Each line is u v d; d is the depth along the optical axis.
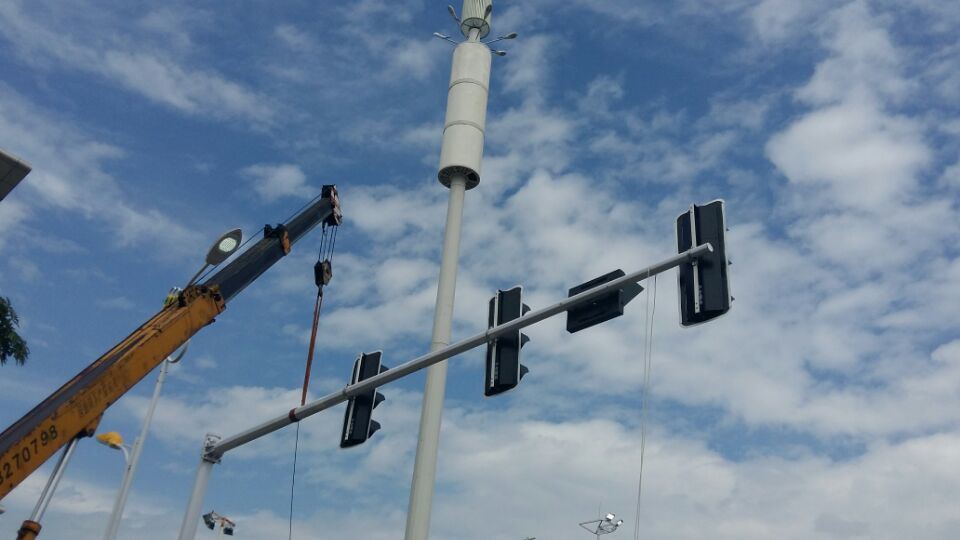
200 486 13.45
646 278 10.05
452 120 22.44
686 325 9.41
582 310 10.44
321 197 22.33
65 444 13.51
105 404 14.21
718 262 9.41
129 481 22.44
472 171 21.83
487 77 23.36
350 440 12.27
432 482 17.66
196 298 17.23
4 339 19.52
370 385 12.36
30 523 12.42
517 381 10.72
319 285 19.75
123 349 15.20
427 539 17.14
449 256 20.64
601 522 36.75
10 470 12.30
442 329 19.47
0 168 14.40
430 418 18.30
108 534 21.66
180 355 23.00
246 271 18.81
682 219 10.00
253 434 13.31
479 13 24.30
